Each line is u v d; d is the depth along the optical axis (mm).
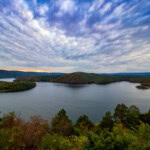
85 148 3684
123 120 16594
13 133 4406
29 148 4246
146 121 15672
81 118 16859
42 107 41469
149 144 3225
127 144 3471
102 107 42000
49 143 4355
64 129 10094
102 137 3793
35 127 5570
